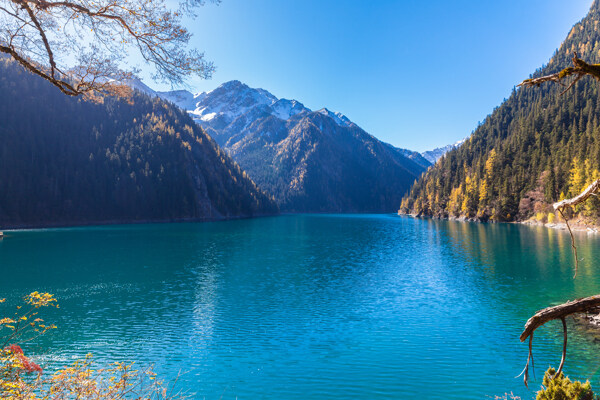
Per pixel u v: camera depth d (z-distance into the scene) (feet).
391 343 81.71
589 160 342.03
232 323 96.53
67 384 30.81
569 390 32.53
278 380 65.87
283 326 94.12
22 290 131.64
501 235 309.01
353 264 188.24
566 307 13.96
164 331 90.89
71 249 242.78
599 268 158.40
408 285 138.62
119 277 154.81
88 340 84.64
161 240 305.53
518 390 60.64
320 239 318.04
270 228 457.68
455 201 597.11
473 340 82.12
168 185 636.07
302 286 139.03
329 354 76.54
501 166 532.73
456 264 181.47
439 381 64.34
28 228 449.89
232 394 60.90
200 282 145.69
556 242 249.75
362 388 62.59
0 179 498.69
